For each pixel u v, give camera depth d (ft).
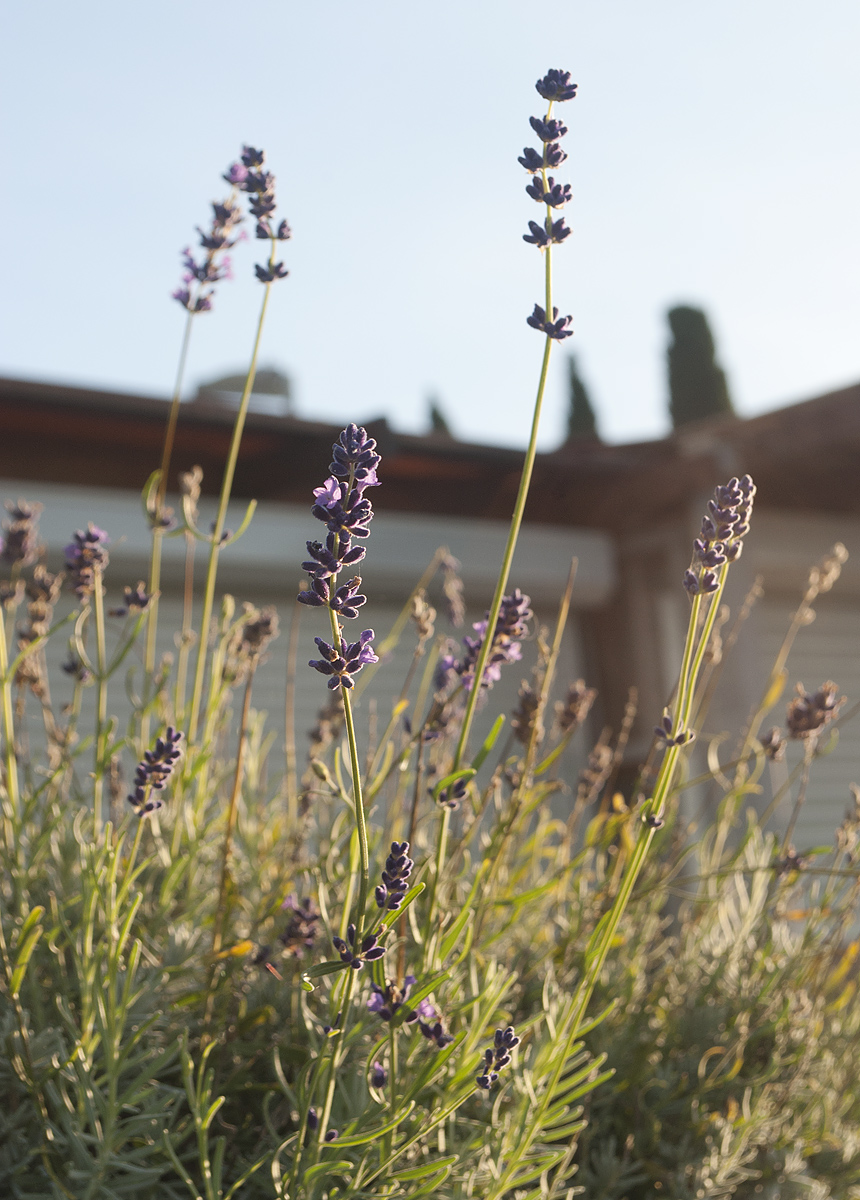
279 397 29.76
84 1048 4.98
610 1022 7.26
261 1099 6.02
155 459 22.61
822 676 31.63
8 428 21.16
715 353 95.86
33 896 6.57
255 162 6.78
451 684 6.73
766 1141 7.40
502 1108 5.93
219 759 8.11
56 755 7.72
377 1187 4.84
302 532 23.38
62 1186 4.96
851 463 27.96
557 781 7.72
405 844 4.14
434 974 5.02
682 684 4.94
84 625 7.54
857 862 8.20
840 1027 8.71
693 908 8.64
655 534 26.81
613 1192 6.50
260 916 7.07
